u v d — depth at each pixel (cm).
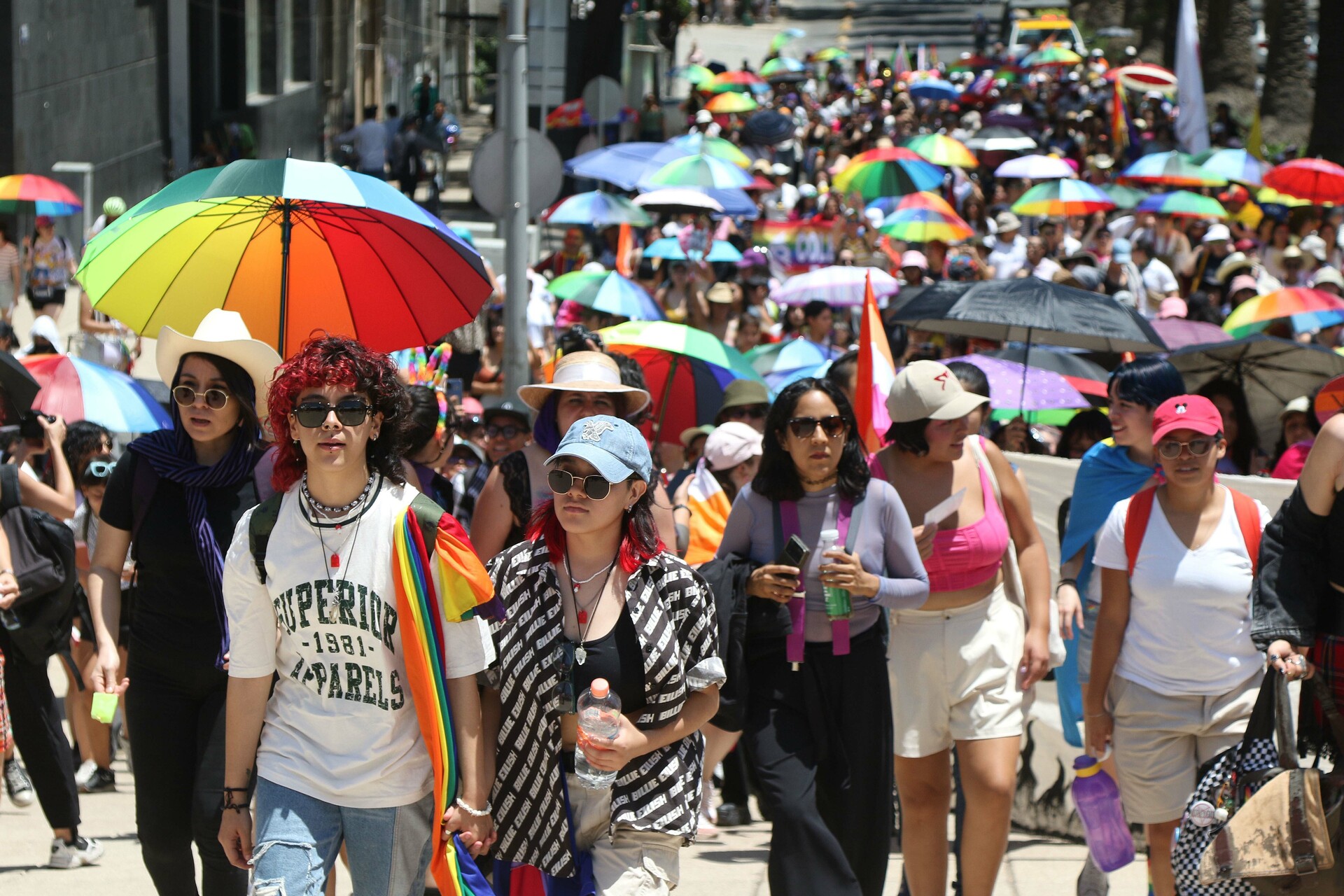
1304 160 8562
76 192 8538
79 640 2862
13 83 7831
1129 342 3406
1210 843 1684
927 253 6981
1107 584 1962
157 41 9644
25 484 2312
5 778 2594
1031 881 2327
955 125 13050
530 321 5162
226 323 1708
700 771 1548
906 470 2034
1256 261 6800
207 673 1680
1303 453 2962
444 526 1395
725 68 16088
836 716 1839
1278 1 14750
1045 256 6656
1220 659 1888
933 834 2044
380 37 12369
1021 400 3594
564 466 1462
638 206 7025
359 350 1400
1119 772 1978
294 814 1402
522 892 1573
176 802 1692
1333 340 5138
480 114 14550
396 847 1431
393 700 1409
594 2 9688
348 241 2053
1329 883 1653
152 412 3122
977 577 1994
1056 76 16325
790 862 1736
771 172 9769
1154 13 19362
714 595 1794
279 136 10912
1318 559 1686
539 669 1495
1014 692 2008
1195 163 8612
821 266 7056
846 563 1800
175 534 1675
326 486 1392
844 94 16950
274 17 10975
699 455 3059
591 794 1505
